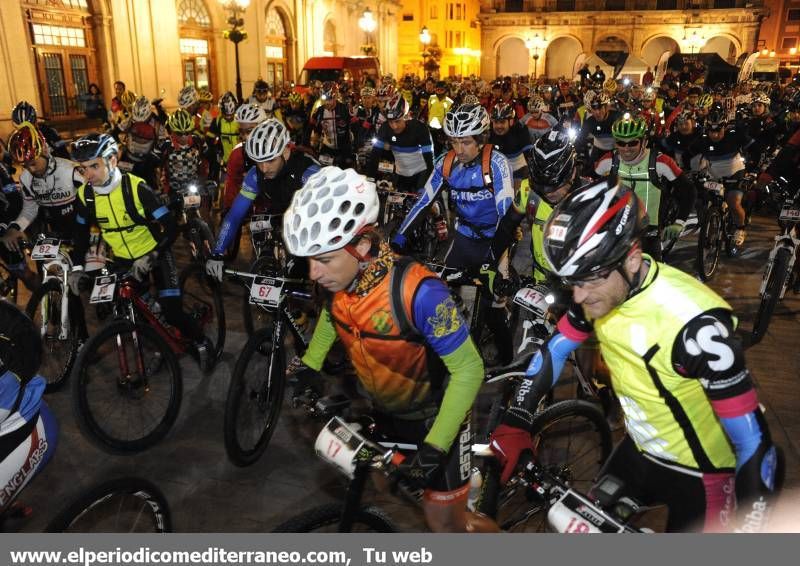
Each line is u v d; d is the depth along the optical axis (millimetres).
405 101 6543
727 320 1523
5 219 4656
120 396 3867
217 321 4848
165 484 3182
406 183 7078
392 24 36281
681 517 1814
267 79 23672
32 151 4164
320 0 27500
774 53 57000
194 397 4047
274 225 4754
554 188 3072
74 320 4211
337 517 2018
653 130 9914
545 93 15742
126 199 3637
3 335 2035
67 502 2094
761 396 3998
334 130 9992
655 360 1574
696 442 1694
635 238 1488
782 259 4594
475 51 52188
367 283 1780
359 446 1887
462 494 1923
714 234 6254
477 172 3748
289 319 3520
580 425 2713
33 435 2164
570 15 50562
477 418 3662
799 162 4789
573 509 1660
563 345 1904
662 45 52812
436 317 1756
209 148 9383
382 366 1885
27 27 14125
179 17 19141
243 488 3152
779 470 1689
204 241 5906
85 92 16047
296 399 2117
